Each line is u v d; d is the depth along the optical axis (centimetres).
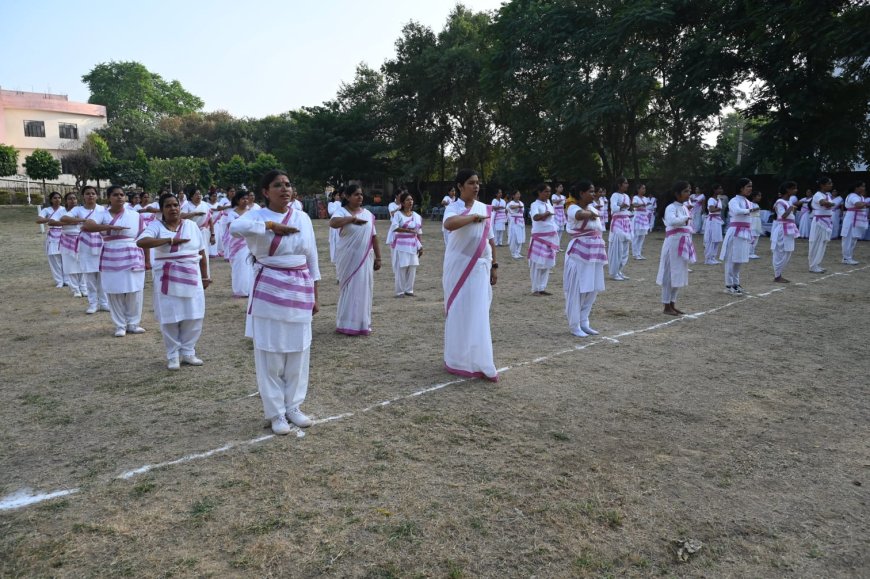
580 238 714
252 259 439
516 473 372
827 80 2006
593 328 768
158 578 273
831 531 312
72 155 4012
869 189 2180
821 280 1141
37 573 277
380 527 313
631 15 2181
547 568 281
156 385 550
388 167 3912
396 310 910
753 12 1961
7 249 1841
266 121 5959
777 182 2239
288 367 440
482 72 2900
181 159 4288
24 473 377
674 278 824
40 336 746
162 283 583
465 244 553
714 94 2167
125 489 354
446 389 532
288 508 332
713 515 326
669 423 451
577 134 2606
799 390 524
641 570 281
